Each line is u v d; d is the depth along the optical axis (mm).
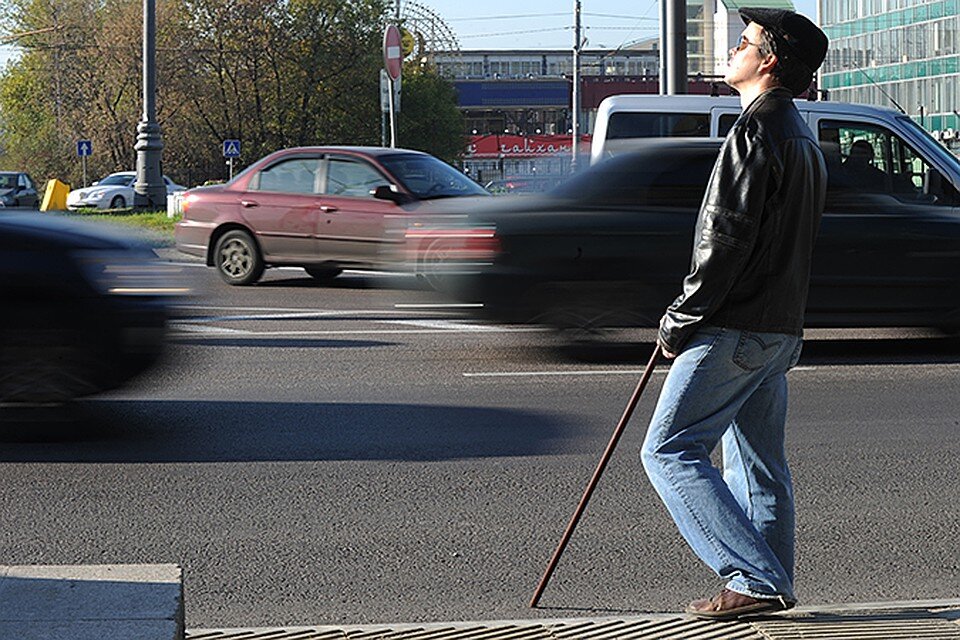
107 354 8781
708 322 4766
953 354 12461
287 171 18703
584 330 11836
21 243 8766
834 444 8664
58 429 8836
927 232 12016
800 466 8070
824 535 6648
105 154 76688
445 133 91938
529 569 6109
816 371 11523
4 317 8688
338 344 13117
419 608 5570
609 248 11727
